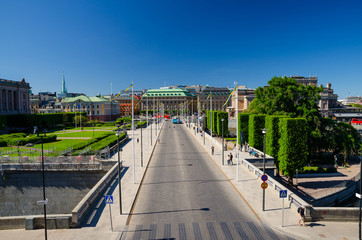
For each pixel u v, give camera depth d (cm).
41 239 1977
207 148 6253
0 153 4841
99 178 4116
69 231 2108
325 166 5825
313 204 3475
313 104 5431
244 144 5897
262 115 5388
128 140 7794
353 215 2245
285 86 5791
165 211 2497
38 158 4266
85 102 17550
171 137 8681
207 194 2958
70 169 4109
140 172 3906
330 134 5875
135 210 2528
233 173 3825
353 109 14475
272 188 3002
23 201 4147
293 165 3884
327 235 2019
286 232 2070
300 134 3847
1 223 2150
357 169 5559
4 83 12525
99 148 5091
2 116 10106
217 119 8725
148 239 1980
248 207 2578
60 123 12812
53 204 4150
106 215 2394
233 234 2047
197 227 2167
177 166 4375
